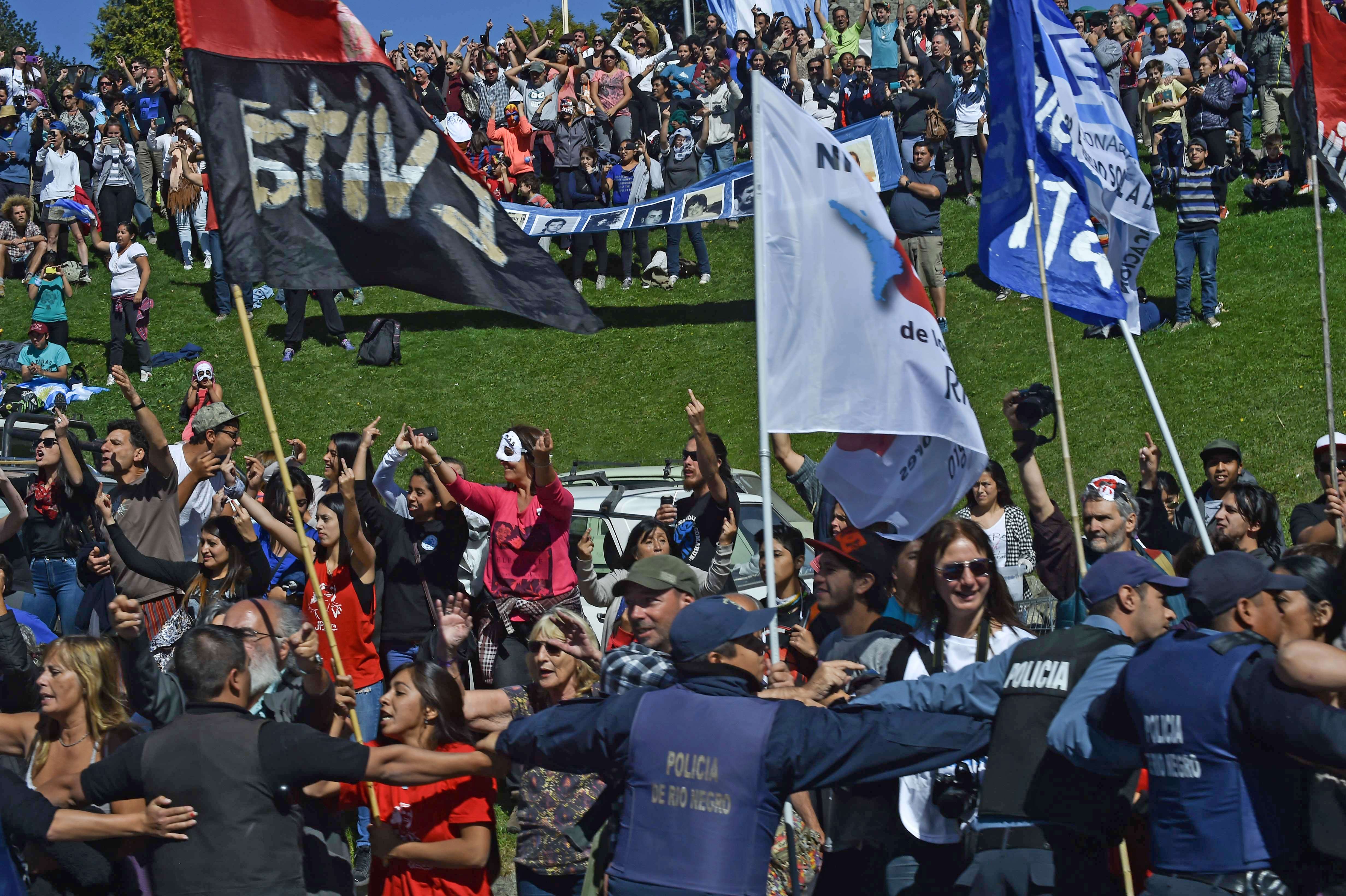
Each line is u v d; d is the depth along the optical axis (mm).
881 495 4812
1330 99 5676
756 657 3766
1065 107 5516
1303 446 12070
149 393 16766
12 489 7914
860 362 4488
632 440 15109
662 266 19031
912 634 4262
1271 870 3242
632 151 18875
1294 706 3131
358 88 4969
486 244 5020
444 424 15969
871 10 20844
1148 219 5906
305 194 4867
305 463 15039
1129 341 5379
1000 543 6332
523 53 23109
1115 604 3832
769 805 3430
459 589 6812
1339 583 4027
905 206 15320
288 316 17469
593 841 4121
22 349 15766
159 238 21406
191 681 3863
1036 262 5402
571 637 4566
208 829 3701
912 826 3975
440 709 4145
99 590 7223
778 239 4426
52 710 4336
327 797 4348
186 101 21281
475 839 4211
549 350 17562
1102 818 3564
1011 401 5582
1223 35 17953
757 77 4418
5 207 20156
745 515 9031
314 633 4574
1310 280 15148
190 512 7715
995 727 3641
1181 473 5230
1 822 3881
